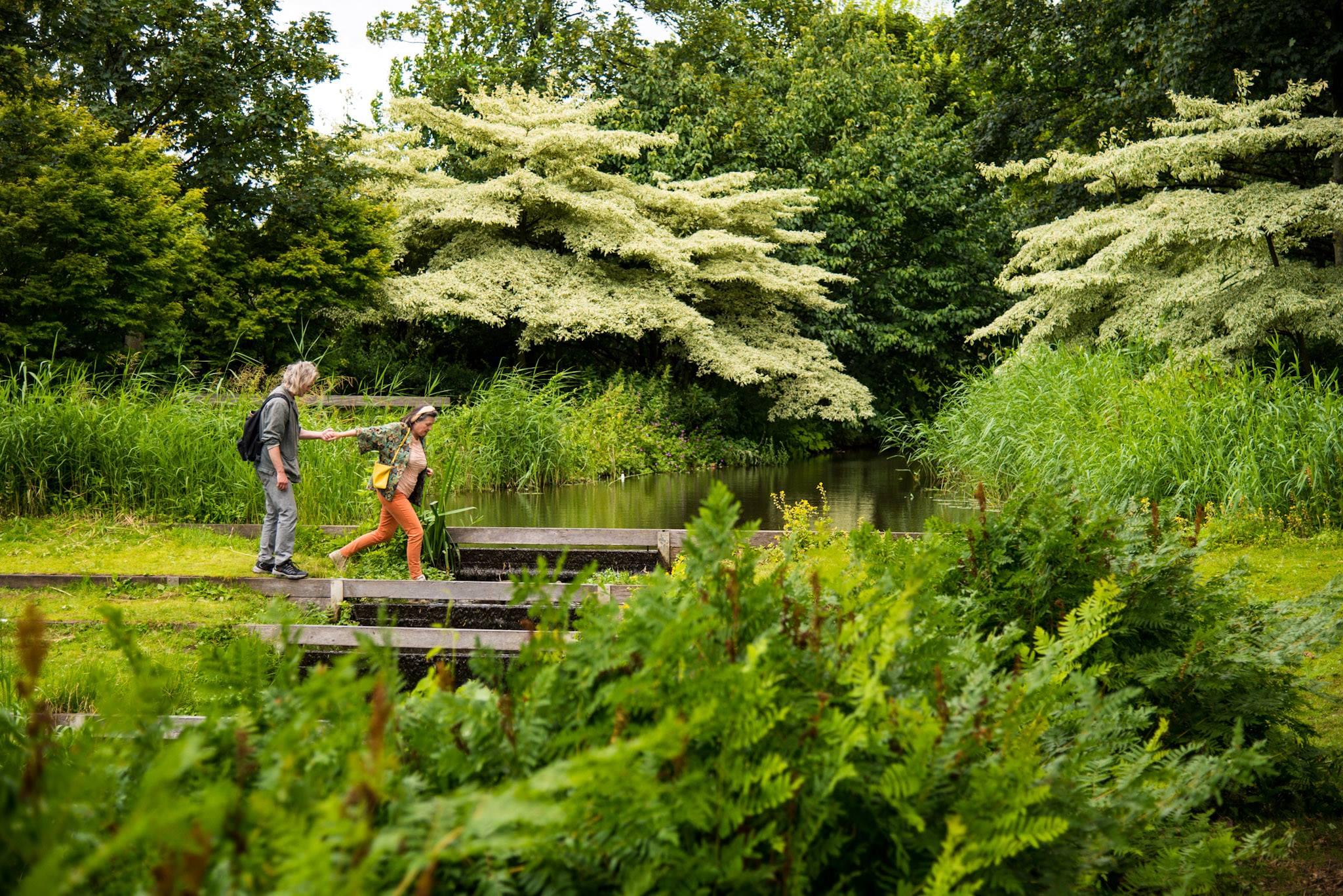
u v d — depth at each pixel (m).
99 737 1.58
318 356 19.50
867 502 14.03
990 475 13.84
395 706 1.68
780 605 2.01
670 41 29.62
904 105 27.84
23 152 14.62
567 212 23.36
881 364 28.17
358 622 7.05
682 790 1.41
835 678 1.86
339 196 20.00
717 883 1.48
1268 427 10.59
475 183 24.64
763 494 15.39
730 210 24.16
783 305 25.72
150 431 10.61
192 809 1.05
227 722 1.63
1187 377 11.91
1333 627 3.52
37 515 10.05
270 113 19.38
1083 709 2.34
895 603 1.75
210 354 18.30
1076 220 15.70
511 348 24.81
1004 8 22.97
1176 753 2.54
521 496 15.12
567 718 1.69
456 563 9.27
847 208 26.55
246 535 9.80
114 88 18.69
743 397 25.00
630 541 9.59
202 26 19.23
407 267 23.89
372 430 8.30
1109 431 11.29
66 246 14.79
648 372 24.83
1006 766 1.73
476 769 1.57
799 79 27.56
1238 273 13.68
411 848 1.19
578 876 1.43
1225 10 16.48
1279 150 16.28
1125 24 20.02
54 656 5.76
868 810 1.72
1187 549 3.63
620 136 22.69
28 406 10.42
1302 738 3.82
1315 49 16.16
